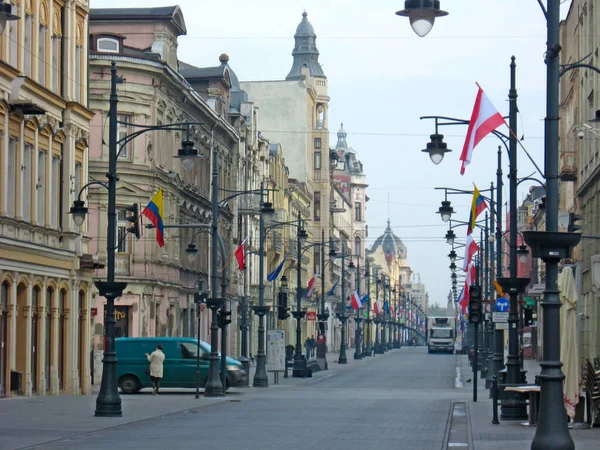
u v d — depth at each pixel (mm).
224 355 48938
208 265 78688
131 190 64938
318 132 148750
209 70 87438
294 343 125188
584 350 63719
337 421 31922
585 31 63219
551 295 18156
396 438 26000
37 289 44406
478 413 35188
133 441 24516
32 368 43938
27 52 43188
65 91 47656
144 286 65688
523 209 123938
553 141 18281
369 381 70500
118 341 51625
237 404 41312
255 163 101875
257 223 103375
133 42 71562
